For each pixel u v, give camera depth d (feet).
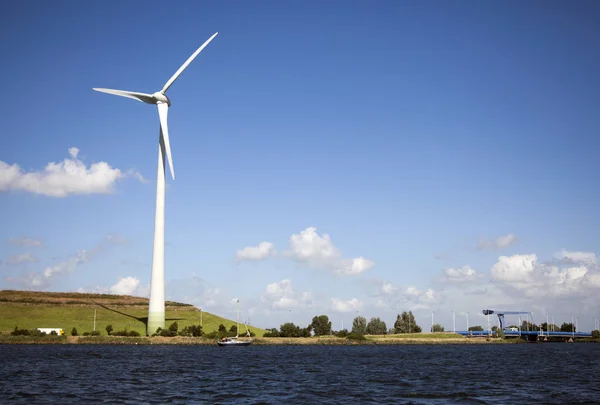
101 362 379.96
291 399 213.05
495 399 217.36
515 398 220.02
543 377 303.07
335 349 647.97
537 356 524.93
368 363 404.98
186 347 634.84
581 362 432.66
